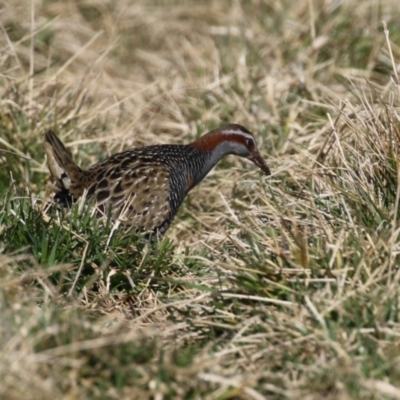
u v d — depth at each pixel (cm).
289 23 3578
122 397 1603
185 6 4003
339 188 2169
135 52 3728
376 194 2186
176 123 3041
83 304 2036
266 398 1644
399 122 2288
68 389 1603
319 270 1941
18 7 3559
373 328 1786
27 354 1609
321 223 2055
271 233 2092
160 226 2416
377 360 1711
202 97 3186
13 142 2738
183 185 2522
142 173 2383
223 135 2638
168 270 2188
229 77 3222
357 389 1636
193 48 3722
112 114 3052
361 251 1956
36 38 3516
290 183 2492
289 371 1727
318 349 1753
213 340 1850
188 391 1641
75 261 2102
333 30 3441
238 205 2594
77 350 1659
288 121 2906
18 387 1564
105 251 2152
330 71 3256
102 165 2417
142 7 3978
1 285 1806
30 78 2892
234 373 1711
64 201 2367
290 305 1864
